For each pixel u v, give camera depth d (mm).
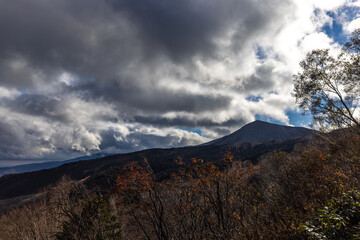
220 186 6344
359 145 10633
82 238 6137
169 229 5730
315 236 4195
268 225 5664
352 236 3855
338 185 6695
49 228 6844
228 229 5441
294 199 7230
